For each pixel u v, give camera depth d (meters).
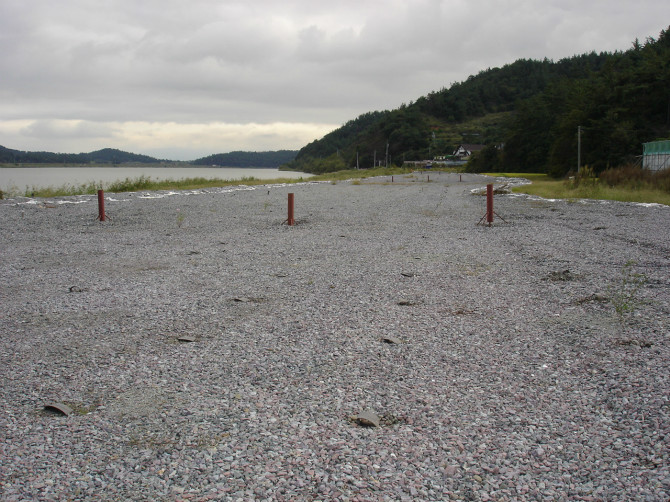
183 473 3.24
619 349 5.21
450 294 7.53
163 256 10.71
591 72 82.94
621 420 3.85
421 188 38.44
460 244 12.12
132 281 8.44
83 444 3.59
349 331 5.91
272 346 5.45
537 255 10.49
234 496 3.02
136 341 5.62
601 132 60.75
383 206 22.53
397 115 185.75
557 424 3.82
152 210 20.05
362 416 3.88
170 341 5.63
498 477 3.20
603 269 9.00
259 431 3.74
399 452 3.47
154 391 4.41
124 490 3.08
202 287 8.02
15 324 6.21
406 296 7.43
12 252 11.14
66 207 20.89
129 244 12.25
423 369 4.84
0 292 7.73
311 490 3.07
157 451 3.49
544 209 20.66
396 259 10.30
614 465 3.30
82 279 8.59
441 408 4.08
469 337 5.69
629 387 4.35
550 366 4.86
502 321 6.23
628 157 58.03
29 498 3.01
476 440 3.62
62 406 4.07
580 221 16.39
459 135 185.62
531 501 2.97
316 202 24.61
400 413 4.01
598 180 32.78
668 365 4.76
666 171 30.11
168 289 7.90
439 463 3.34
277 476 3.21
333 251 11.27
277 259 10.37
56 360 5.10
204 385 4.52
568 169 64.12
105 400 4.25
